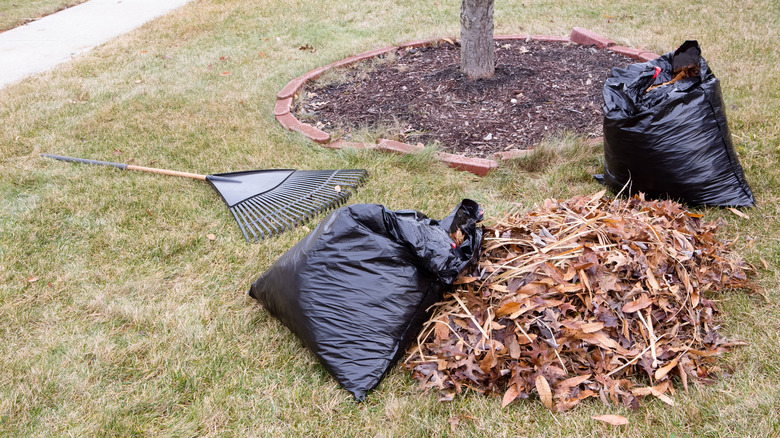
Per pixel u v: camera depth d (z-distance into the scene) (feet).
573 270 7.59
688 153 9.88
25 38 24.68
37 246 10.73
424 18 23.06
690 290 7.67
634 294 7.50
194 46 21.97
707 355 7.11
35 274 9.96
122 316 8.90
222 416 7.10
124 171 13.24
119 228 11.14
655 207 9.53
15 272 10.00
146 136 14.89
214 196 12.16
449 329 7.58
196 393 7.45
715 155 10.00
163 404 7.29
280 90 17.31
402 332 7.56
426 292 7.75
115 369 7.86
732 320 7.91
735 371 7.12
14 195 12.51
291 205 11.59
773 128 12.51
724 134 10.13
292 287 7.82
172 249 10.43
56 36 24.80
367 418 6.97
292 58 19.99
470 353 7.23
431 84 16.37
